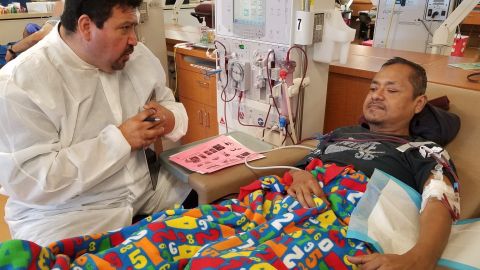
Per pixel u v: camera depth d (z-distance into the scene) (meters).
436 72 1.84
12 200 1.34
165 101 1.63
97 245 0.99
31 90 1.18
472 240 1.04
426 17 3.20
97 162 1.25
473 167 1.31
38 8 3.88
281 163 1.42
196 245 1.01
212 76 2.50
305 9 1.55
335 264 0.94
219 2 1.88
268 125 1.86
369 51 2.46
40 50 1.26
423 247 0.96
